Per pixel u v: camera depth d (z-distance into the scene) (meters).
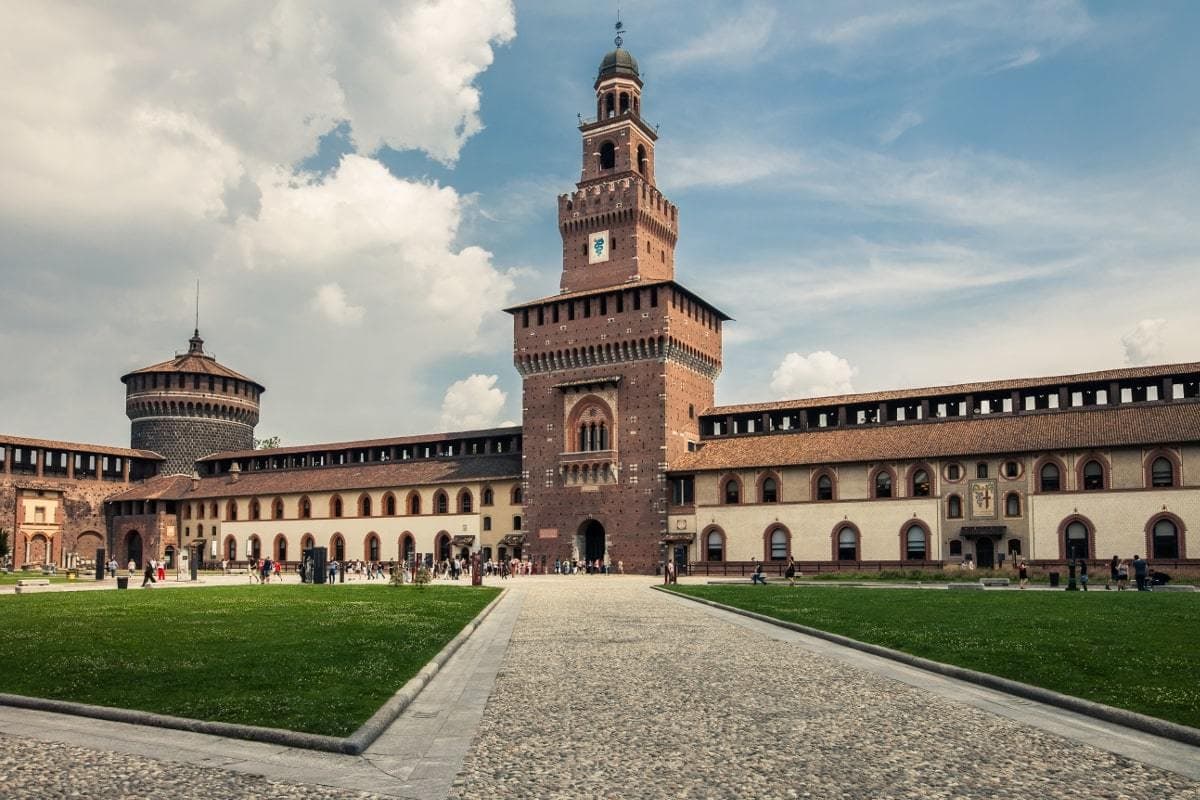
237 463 133.88
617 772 14.49
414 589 63.75
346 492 119.19
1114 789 13.55
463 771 14.66
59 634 30.91
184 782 13.95
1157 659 23.33
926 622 34.88
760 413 97.75
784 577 82.56
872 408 93.62
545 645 31.00
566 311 102.50
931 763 14.98
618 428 97.81
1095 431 77.12
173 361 149.00
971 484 80.50
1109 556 74.25
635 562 95.06
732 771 14.52
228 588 66.19
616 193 104.81
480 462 112.56
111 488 136.12
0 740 16.58
